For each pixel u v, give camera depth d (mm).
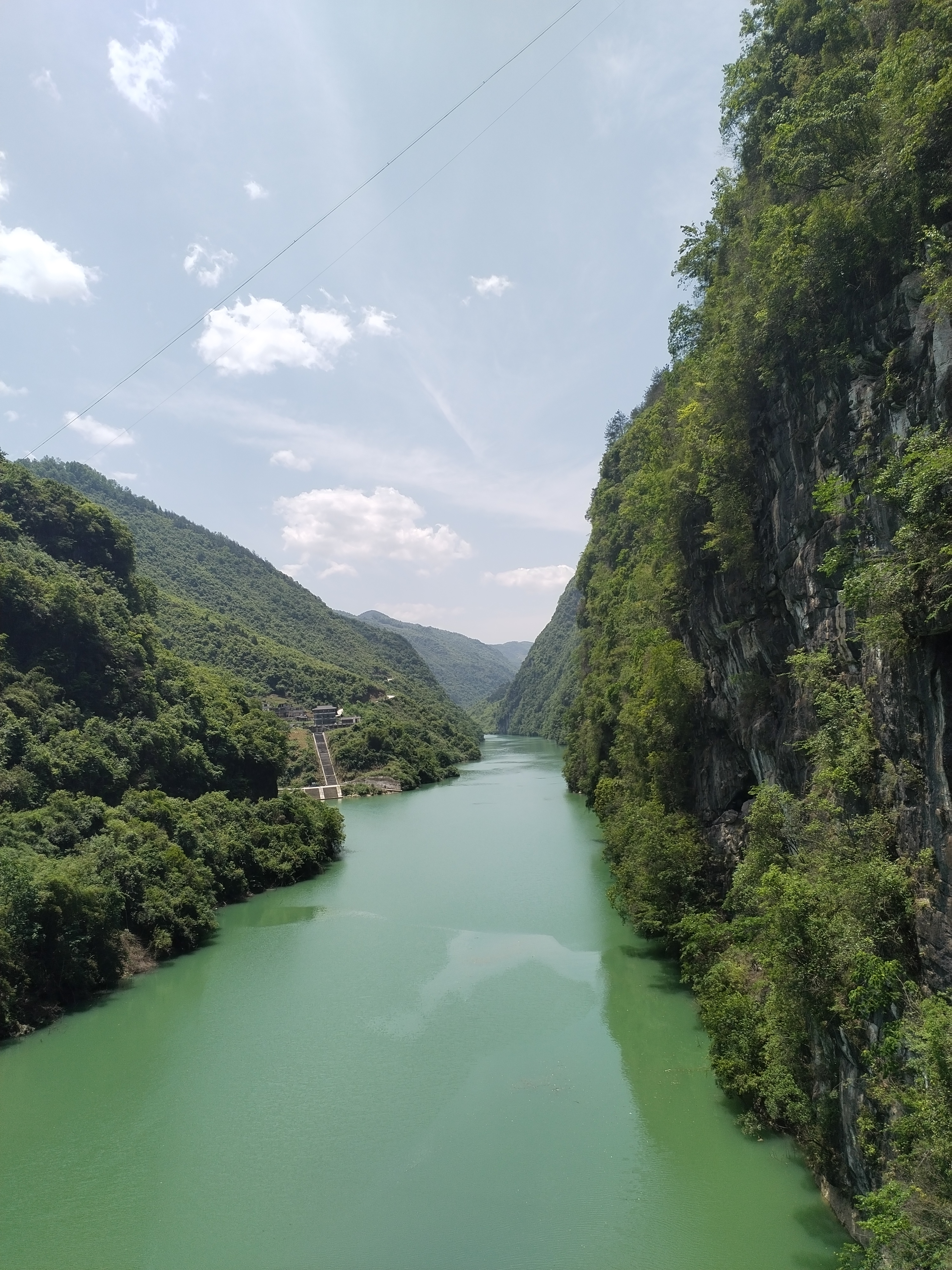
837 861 17828
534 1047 29031
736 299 29125
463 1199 20891
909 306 16969
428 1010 32844
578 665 105062
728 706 32375
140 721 60875
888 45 21359
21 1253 19781
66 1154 23891
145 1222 20688
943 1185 12500
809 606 22703
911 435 16094
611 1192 20797
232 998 35312
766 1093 21984
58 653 60281
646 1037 29141
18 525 72312
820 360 21219
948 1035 12734
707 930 30516
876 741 17781
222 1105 26234
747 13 32781
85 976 36094
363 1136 24094
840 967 17125
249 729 74500
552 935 41344
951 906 14164
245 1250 19500
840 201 19641
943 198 16047
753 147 31656
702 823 36250
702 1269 17969
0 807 44500
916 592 14703
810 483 22359
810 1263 17703
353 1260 18938
